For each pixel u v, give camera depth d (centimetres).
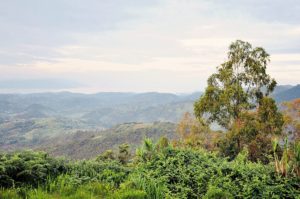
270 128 2969
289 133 3145
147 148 1284
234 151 2959
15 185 880
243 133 2941
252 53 3247
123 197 860
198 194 995
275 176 1155
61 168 1075
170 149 1331
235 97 3169
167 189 966
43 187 892
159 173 1107
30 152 1061
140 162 1240
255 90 3272
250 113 3102
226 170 1177
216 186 1009
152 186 920
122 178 1075
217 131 3206
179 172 1118
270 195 1005
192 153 1345
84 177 1034
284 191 1035
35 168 969
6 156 986
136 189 931
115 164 1230
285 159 1176
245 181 1088
